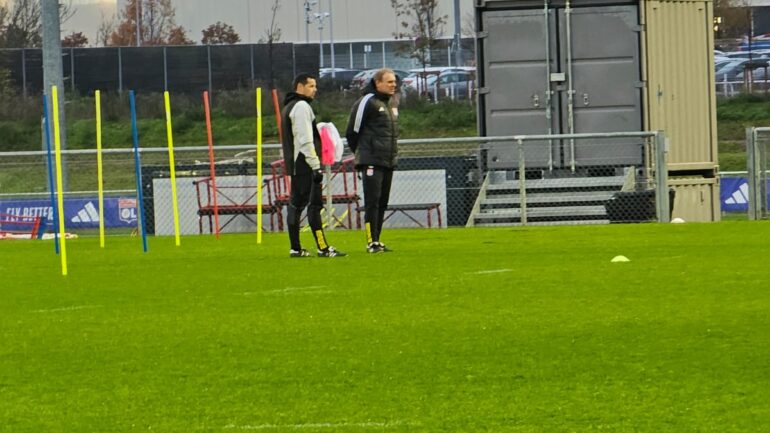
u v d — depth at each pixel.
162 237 78.38
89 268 56.19
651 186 84.38
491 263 52.75
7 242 78.44
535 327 35.06
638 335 33.28
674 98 86.56
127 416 25.95
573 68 85.75
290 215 57.03
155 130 169.38
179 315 39.53
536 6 85.75
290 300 42.25
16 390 28.77
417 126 167.38
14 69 198.75
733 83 185.25
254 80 197.50
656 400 26.03
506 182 86.56
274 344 33.69
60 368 31.22
